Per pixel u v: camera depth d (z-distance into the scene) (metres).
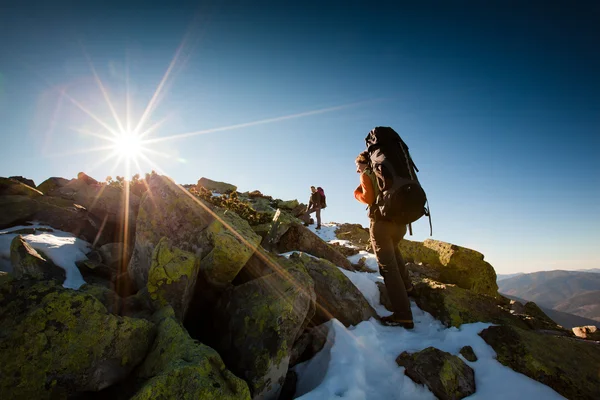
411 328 4.35
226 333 3.50
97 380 2.39
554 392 3.01
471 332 3.89
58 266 4.08
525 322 4.64
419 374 3.14
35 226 5.31
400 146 4.41
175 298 3.36
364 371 3.35
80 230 5.65
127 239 5.66
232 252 3.77
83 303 2.51
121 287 4.25
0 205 5.29
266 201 18.50
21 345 2.21
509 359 3.38
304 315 3.49
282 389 3.43
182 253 3.63
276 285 3.72
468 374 3.24
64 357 2.29
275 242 6.70
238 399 2.28
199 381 2.17
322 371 3.48
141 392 2.05
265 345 3.16
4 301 2.38
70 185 7.39
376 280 5.80
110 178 8.27
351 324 4.26
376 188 4.43
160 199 4.61
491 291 6.67
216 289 3.98
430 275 6.95
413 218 4.18
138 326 2.68
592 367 3.32
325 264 4.91
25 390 2.13
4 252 4.20
